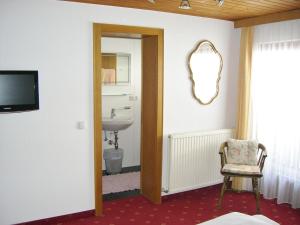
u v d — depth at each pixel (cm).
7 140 307
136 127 536
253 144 404
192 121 419
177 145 397
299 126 374
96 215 359
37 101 312
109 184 459
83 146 345
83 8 328
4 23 293
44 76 317
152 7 350
